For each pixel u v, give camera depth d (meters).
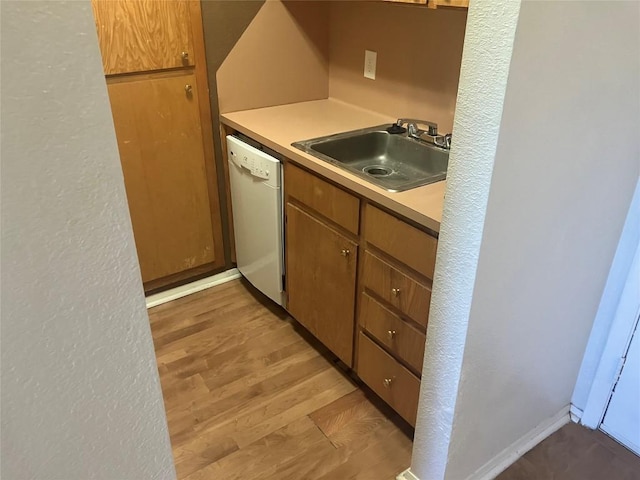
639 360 1.71
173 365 2.20
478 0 0.99
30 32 0.53
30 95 0.55
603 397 1.84
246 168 2.22
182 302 2.60
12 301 0.61
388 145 2.23
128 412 0.78
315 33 2.53
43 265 0.62
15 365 0.64
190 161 2.40
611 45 1.16
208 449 1.82
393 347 1.76
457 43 1.97
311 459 1.79
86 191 0.62
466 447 1.56
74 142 0.59
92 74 0.58
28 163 0.57
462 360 1.33
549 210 1.29
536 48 1.01
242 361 2.23
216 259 2.70
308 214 2.01
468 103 1.08
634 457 1.81
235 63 2.35
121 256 0.68
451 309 1.30
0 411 0.65
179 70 2.21
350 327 1.96
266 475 1.73
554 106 1.12
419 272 1.54
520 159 1.12
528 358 1.58
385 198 1.56
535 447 1.85
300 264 2.15
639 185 1.53
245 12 2.28
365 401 2.04
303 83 2.60
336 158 2.13
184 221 2.50
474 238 1.17
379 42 2.31
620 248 1.63
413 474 1.67
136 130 2.20
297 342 2.35
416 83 2.20
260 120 2.34
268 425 1.92
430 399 1.49
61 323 0.66
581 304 1.66
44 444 0.71
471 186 1.13
